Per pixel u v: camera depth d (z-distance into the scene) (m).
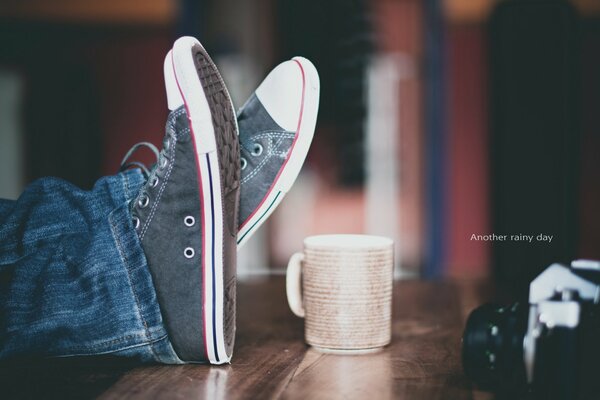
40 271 0.88
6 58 3.83
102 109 3.84
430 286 1.23
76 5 3.72
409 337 0.96
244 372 0.85
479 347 0.75
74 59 3.82
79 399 0.77
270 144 0.97
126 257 0.87
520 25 3.03
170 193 0.86
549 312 0.71
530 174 3.01
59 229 0.89
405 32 4.69
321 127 5.55
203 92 0.85
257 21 4.40
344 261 0.90
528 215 3.01
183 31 3.25
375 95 4.38
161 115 3.80
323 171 5.70
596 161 3.59
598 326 0.74
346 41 4.85
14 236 0.89
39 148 3.93
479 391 0.78
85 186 3.91
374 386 0.80
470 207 3.54
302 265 0.95
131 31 3.76
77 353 0.88
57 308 0.87
